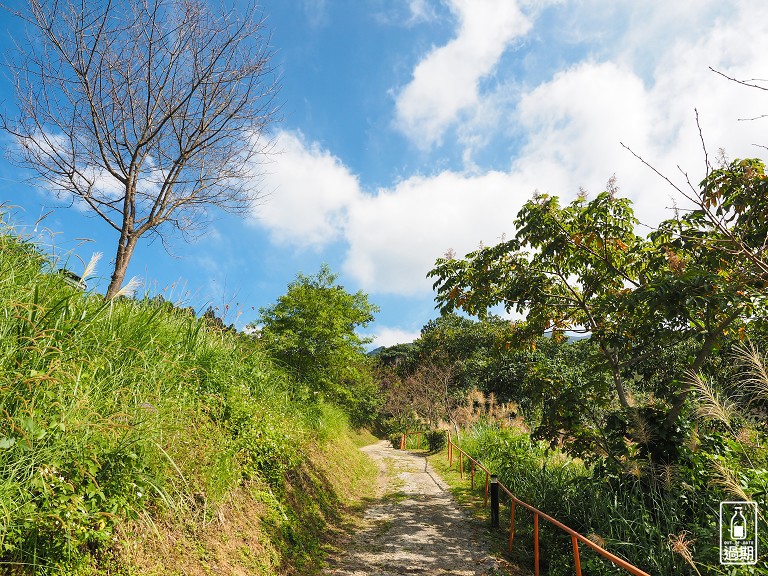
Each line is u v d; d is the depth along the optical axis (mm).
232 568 4402
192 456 4445
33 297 3639
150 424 3750
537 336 9609
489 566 6227
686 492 5902
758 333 6914
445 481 13188
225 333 8055
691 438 6238
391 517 9039
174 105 7812
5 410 2807
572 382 8500
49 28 6652
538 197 8164
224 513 5055
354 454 15984
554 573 5836
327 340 14312
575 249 7969
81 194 7215
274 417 7465
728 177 5797
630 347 7691
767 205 5656
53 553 2793
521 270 8797
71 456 3076
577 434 7516
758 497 4637
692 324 6445
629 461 6418
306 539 6523
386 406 36688
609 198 7469
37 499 2748
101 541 3100
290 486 7477
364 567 6164
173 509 4164
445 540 7445
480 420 18094
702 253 6438
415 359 40625
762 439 5414
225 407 5914
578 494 7125
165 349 4852
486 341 34344
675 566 4863
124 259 7391
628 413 6859
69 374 3201
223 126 8133
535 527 5949
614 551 5531
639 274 7781
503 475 10609
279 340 13023
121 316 4598
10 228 4098
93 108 7051
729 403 5152
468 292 9469
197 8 7594
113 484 3355
